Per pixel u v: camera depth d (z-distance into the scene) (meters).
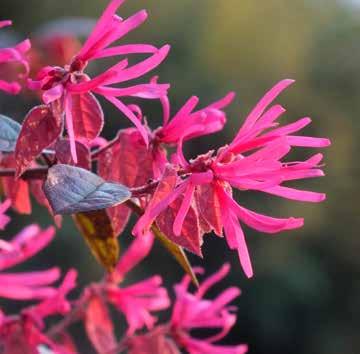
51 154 0.31
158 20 2.27
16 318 0.36
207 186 0.29
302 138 0.28
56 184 0.28
